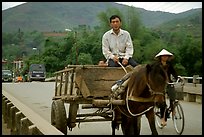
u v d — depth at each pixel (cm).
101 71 984
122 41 1024
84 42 6856
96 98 966
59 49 7469
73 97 970
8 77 6009
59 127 987
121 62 1022
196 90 2012
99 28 6919
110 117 989
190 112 1666
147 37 6644
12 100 1360
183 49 5912
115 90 903
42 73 5856
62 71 1052
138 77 830
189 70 5900
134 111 854
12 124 1159
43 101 2227
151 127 836
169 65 807
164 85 796
